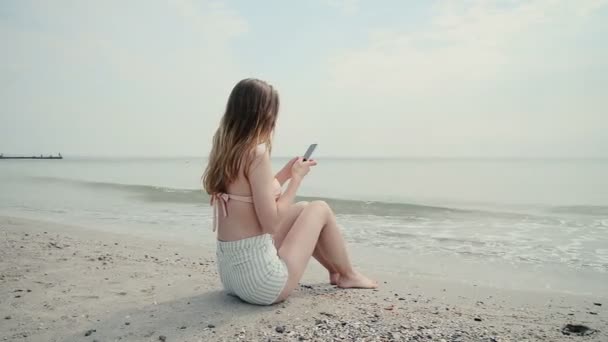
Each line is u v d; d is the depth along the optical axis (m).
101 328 2.40
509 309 3.08
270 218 2.49
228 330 2.35
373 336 2.28
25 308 2.77
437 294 3.61
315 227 2.97
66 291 3.19
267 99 2.50
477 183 24.17
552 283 4.29
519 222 8.75
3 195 15.14
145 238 6.59
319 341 2.20
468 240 6.80
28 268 3.95
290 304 2.85
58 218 9.38
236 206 2.60
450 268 4.98
